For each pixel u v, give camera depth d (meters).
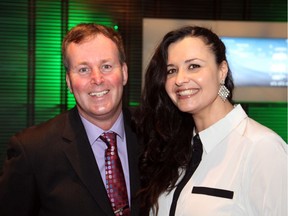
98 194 1.71
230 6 5.86
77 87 1.78
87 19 5.70
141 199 1.79
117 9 5.74
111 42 1.80
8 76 5.58
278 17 5.93
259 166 1.48
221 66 1.68
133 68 5.80
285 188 1.45
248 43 5.01
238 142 1.59
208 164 1.64
